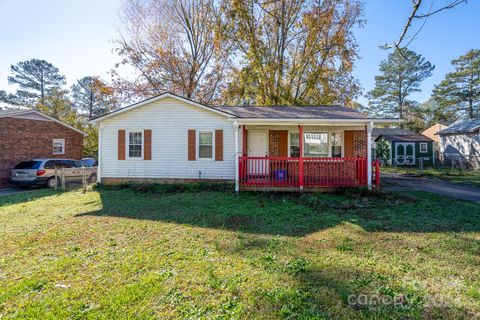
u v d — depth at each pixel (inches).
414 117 1683.1
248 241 197.6
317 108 550.0
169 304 116.3
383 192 390.3
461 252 176.9
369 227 235.0
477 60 1363.2
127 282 135.3
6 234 220.4
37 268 153.6
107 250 180.7
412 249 182.2
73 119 1244.5
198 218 266.5
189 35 970.7
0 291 127.3
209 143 497.4
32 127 641.0
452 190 474.0
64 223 252.7
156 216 275.6
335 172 419.8
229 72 949.2
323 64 890.7
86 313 109.8
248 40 864.9
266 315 108.3
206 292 125.6
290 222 252.5
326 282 134.6
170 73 940.6
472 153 973.2
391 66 1642.5
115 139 507.8
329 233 218.4
